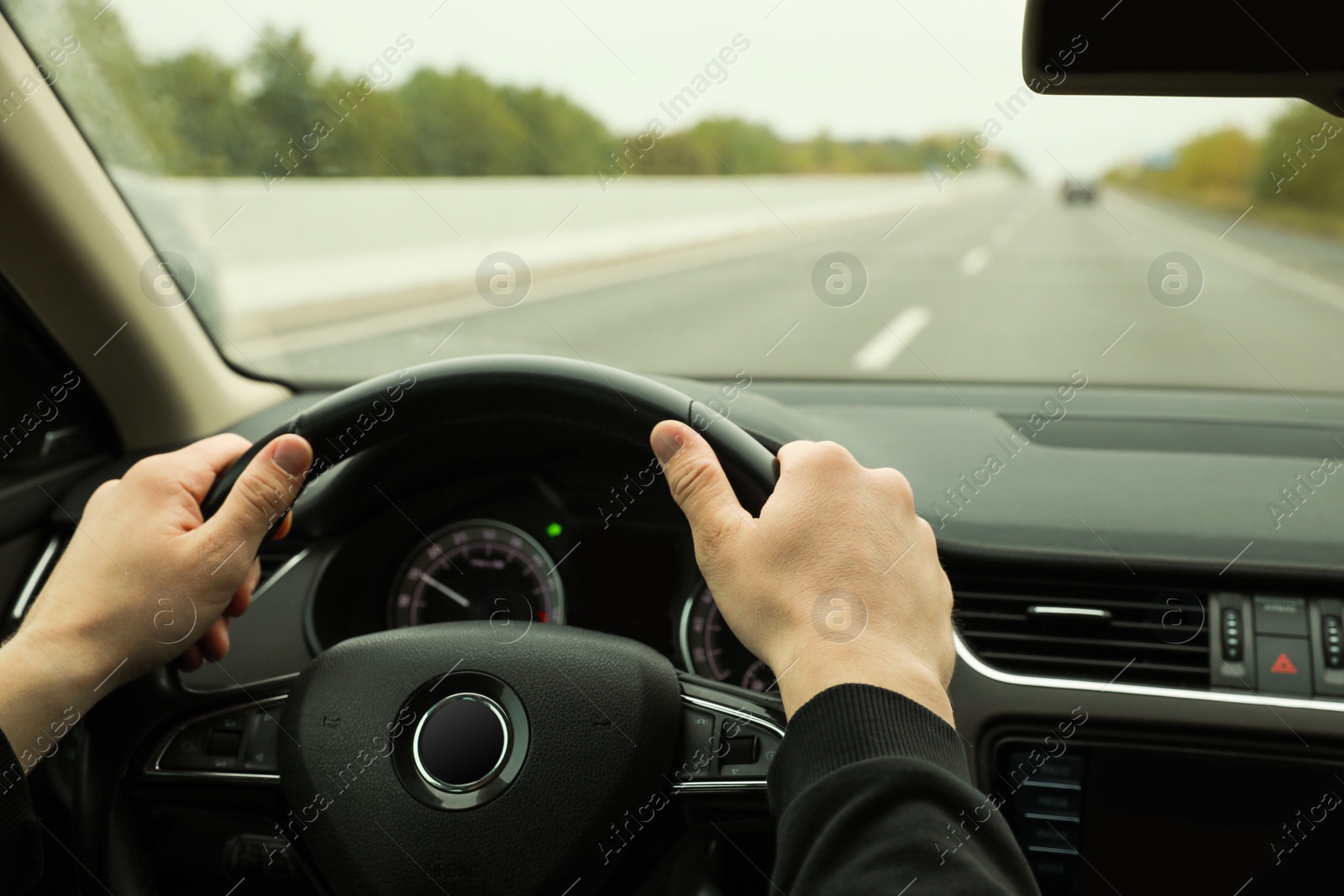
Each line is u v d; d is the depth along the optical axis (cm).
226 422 190
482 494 141
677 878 103
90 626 81
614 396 93
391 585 142
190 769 105
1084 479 153
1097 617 131
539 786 92
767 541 71
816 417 168
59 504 163
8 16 153
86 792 106
